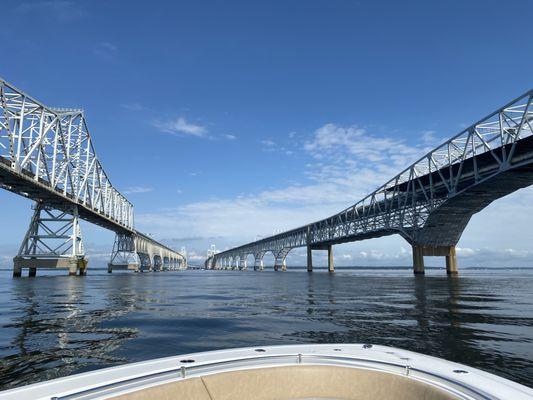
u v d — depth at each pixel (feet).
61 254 307.37
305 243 588.91
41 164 267.80
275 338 49.85
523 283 224.74
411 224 321.32
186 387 13.88
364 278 318.86
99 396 12.41
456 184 242.58
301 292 145.59
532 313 76.38
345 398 14.97
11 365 36.52
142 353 41.45
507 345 45.21
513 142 188.85
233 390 14.47
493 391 12.82
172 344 46.09
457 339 48.78
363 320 66.28
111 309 85.81
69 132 299.58
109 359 38.86
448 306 90.94
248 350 17.81
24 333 54.08
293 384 15.42
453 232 315.58
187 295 130.62
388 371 15.57
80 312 79.82
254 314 75.41
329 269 558.56
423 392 14.07
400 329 56.65
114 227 479.82
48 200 299.99
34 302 103.40
